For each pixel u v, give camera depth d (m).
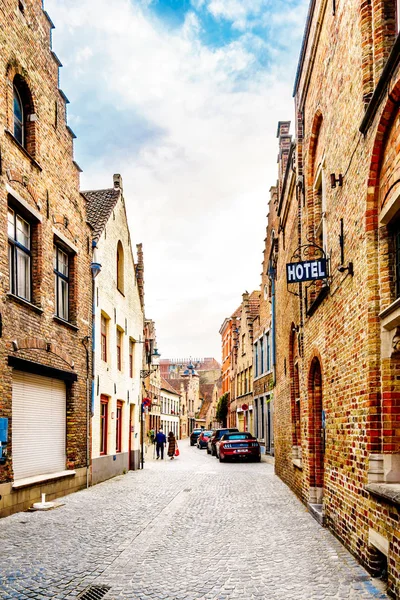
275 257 18.27
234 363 43.41
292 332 13.52
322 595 5.06
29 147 11.66
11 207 10.89
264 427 28.66
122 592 5.40
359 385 6.19
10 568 6.25
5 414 9.77
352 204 6.58
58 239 13.27
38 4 11.96
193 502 11.66
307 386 10.32
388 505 5.07
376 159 5.66
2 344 9.71
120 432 20.17
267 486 14.47
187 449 43.84
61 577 5.91
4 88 10.17
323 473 9.32
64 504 11.32
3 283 9.82
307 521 8.88
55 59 12.97
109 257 18.27
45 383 12.20
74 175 14.41
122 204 20.73
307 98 10.58
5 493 9.70
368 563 5.74
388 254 5.69
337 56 7.48
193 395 84.88
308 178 10.48
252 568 6.15
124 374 20.50
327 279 8.14
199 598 5.18
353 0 6.43
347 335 6.84
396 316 5.16
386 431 5.56
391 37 5.71
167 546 7.39
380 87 5.27
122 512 10.26
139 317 24.20
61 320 12.86
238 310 46.03
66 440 13.49
